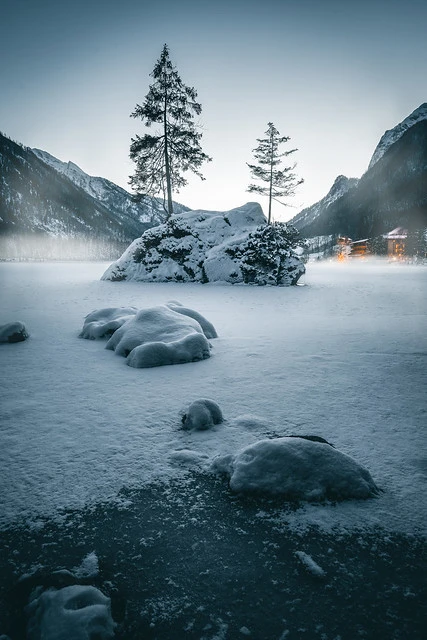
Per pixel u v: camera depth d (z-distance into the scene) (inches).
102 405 165.2
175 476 112.2
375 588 74.0
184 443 131.3
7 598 72.8
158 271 839.7
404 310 453.4
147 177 1084.5
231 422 147.6
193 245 847.1
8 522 92.5
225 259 799.1
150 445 130.0
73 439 133.8
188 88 1037.8
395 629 65.9
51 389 185.5
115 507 98.4
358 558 81.4
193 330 256.1
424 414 154.3
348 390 182.5
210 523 92.7
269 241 793.6
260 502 100.8
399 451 125.1
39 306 479.2
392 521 92.7
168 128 1064.8
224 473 113.3
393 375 205.3
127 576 77.0
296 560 80.9
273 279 766.5
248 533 89.4
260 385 190.9
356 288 708.7
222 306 496.4
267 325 361.7
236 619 67.7
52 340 297.0
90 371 215.9
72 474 112.6
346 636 64.7
